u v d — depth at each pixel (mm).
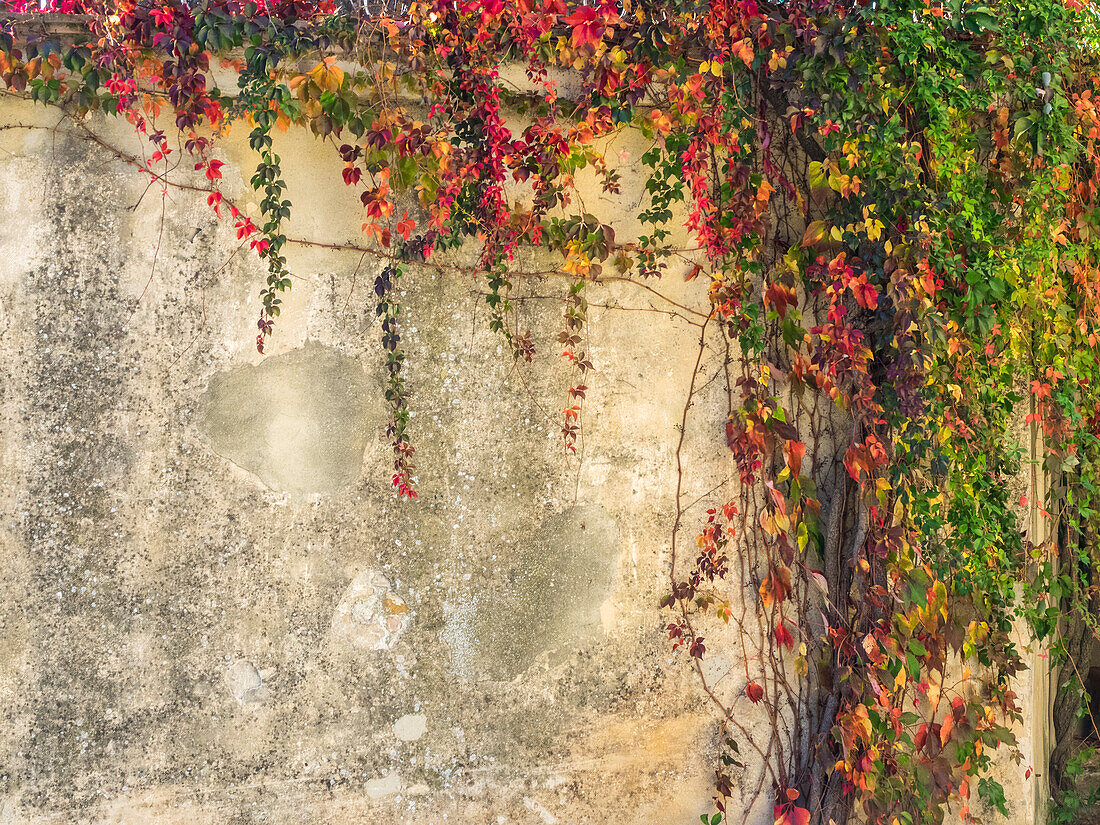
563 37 2521
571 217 2727
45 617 2514
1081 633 3354
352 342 2713
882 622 2750
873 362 2807
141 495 2584
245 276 2648
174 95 2439
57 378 2539
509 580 2797
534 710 2805
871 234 2582
